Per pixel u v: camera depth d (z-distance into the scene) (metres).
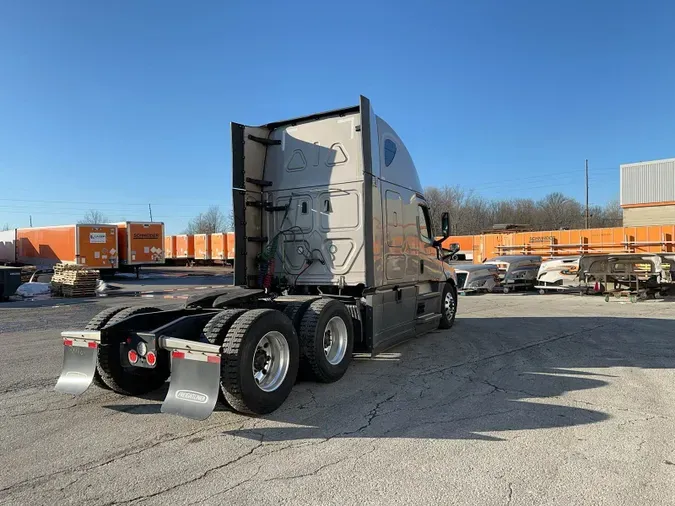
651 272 16.23
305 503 3.16
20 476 3.57
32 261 32.72
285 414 4.93
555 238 25.50
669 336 9.22
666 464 3.68
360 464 3.73
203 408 4.36
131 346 5.01
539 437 4.24
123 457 3.90
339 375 6.15
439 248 9.64
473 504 3.12
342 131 7.09
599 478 3.46
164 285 25.36
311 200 7.27
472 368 6.80
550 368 6.76
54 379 6.35
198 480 3.49
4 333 10.02
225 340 4.67
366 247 6.56
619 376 6.30
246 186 7.45
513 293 19.80
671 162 35.72
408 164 8.23
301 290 7.42
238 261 7.28
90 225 28.69
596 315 12.51
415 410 5.02
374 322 6.68
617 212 73.94
